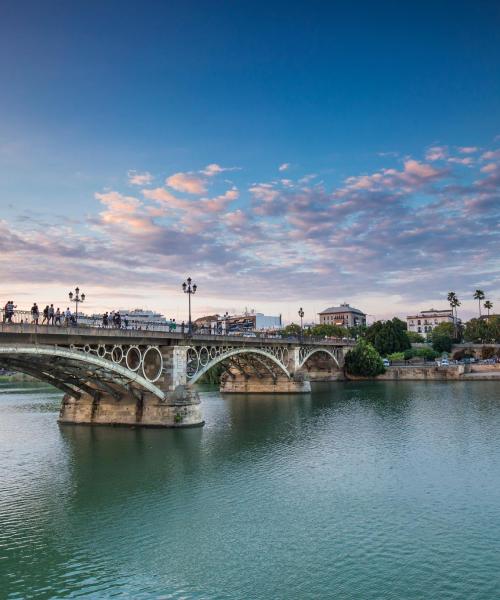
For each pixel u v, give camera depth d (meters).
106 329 46.34
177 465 40.16
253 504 31.00
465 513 28.98
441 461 40.06
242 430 55.06
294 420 62.25
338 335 180.50
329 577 22.14
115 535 26.72
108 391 56.59
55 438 51.06
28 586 21.67
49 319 43.41
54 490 34.25
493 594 20.64
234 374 101.75
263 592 21.05
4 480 36.72
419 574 22.30
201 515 29.31
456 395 84.81
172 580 22.08
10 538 26.50
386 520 28.16
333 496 32.19
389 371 123.62
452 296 195.00
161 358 55.84
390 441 48.00
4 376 165.38
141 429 55.56
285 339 92.56
